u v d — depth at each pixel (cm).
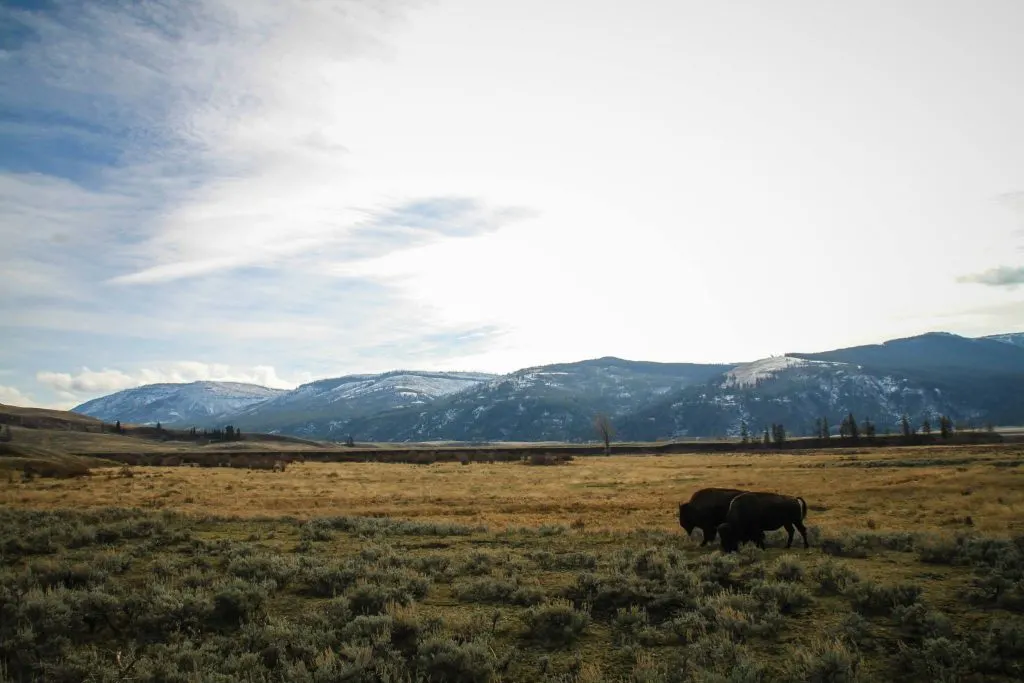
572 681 863
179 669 913
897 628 1033
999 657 883
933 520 2286
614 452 16150
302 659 932
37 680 862
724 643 948
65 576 1351
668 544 1881
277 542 1958
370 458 11694
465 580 1408
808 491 3712
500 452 12456
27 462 5566
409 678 838
